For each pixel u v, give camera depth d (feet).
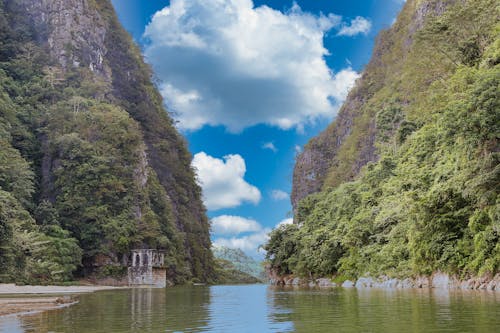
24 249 160.76
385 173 170.09
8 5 348.79
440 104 126.31
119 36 401.29
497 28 103.40
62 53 334.03
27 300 75.00
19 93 284.61
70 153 236.84
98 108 274.16
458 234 98.07
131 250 225.76
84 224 222.28
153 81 445.78
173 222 293.23
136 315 46.24
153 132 361.51
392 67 364.58
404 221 125.80
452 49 138.31
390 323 34.55
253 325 35.81
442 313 40.75
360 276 151.02
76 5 362.53
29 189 213.25
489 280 83.30
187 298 83.51
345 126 418.72
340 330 31.30
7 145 215.72
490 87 69.77
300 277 209.26
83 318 43.42
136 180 257.75
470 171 78.54
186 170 403.13
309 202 259.60
